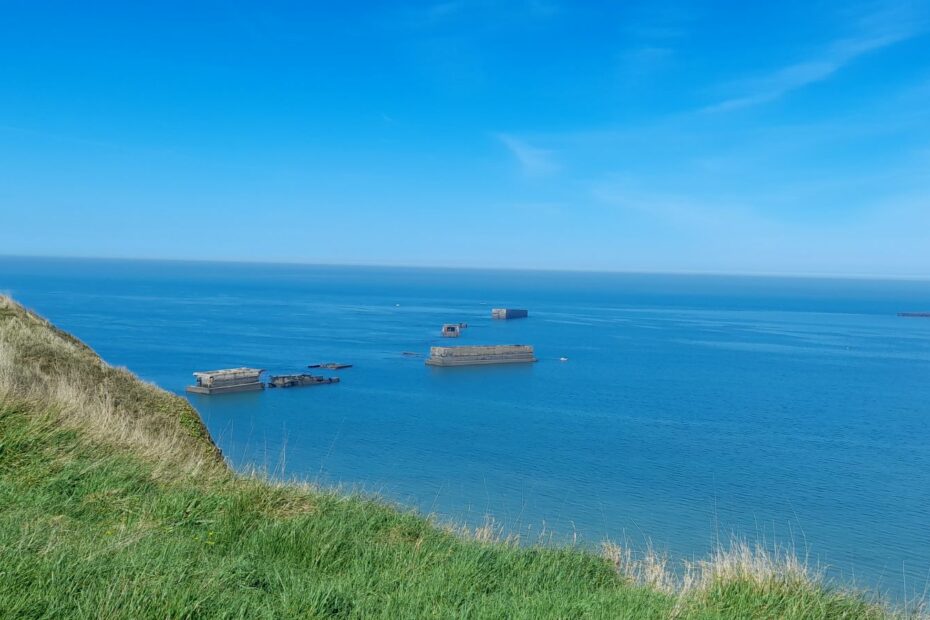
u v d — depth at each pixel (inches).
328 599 266.4
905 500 2426.2
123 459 406.6
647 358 6825.8
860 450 3277.6
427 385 5147.6
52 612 213.9
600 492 2426.2
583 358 6761.8
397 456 2952.8
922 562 1747.0
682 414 4173.2
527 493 2361.0
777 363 6594.5
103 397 652.7
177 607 230.1
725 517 2144.4
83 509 330.6
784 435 3604.8
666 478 2672.2
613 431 3659.0
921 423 3978.8
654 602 312.0
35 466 362.0
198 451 676.7
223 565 281.1
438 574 314.3
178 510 347.9
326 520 368.5
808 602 335.6
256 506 376.2
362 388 4960.6
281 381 4913.9
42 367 669.3
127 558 262.4
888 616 350.6
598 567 382.0
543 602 295.0
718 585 347.3
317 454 2903.5
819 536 1962.4
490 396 4729.3
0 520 281.0
